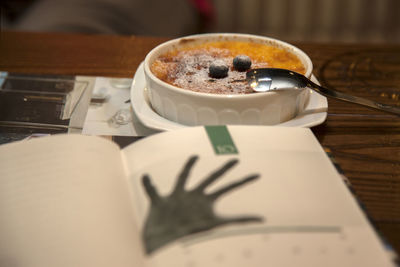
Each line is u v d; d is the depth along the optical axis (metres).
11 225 0.24
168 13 0.73
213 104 0.31
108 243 0.23
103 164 0.28
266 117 0.33
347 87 0.41
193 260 0.23
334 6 1.10
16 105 0.37
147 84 0.34
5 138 0.33
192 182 0.27
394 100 0.39
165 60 0.38
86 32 0.61
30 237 0.24
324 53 0.48
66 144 0.29
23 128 0.34
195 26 0.82
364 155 0.33
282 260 0.23
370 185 0.30
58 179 0.26
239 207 0.25
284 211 0.25
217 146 0.29
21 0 0.75
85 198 0.25
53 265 0.23
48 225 0.24
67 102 0.38
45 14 0.65
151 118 0.33
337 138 0.34
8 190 0.26
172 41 0.39
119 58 0.46
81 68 0.43
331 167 0.28
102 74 0.43
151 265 0.23
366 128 0.36
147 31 0.67
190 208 0.25
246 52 0.39
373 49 0.49
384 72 0.44
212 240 0.24
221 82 0.34
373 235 0.24
